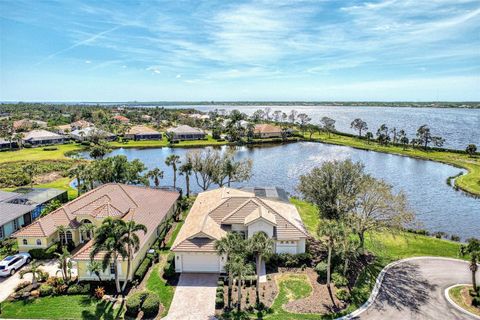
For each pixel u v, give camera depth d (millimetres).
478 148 143375
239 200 47344
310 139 160750
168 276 36906
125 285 33906
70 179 83438
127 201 48031
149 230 43031
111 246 31031
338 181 44781
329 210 45031
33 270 34219
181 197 65562
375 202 40844
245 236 42875
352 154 126000
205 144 144875
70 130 173625
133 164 68938
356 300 32656
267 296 33562
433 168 103312
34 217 53031
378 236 48875
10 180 79188
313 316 30141
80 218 43062
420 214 64188
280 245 41688
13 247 43312
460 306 31438
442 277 36969
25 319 29438
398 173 96812
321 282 36375
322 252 43875
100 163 64750
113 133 162000
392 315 30203
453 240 51094
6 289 34438
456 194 76875
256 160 113188
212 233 39469
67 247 42156
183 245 37906
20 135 132375
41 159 107875
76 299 32625
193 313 30641
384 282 35969
